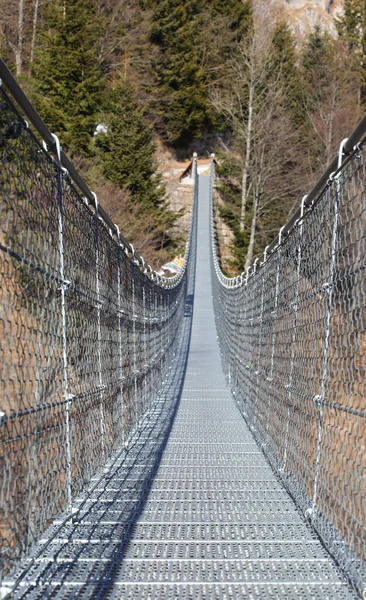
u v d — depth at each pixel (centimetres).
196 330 1402
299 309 289
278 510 288
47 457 193
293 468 298
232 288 792
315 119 2219
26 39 1884
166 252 2103
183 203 2634
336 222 212
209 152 3312
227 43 3172
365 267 174
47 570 197
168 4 2961
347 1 3041
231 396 727
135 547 226
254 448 443
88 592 183
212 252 2077
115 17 2472
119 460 374
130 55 2622
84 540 229
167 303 888
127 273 432
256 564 211
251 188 2370
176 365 1007
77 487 243
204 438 479
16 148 152
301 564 210
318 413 239
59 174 203
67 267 224
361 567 178
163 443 455
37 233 177
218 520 266
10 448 150
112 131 1780
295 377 298
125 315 418
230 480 343
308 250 270
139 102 2625
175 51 3006
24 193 159
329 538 217
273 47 2561
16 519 157
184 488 329
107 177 1714
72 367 236
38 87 1625
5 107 142
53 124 1567
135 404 475
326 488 221
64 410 216
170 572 201
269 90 2217
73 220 235
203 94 3153
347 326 196
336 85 2208
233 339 746
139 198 1817
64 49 1656
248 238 2244
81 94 1655
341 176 207
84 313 262
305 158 2189
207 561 212
